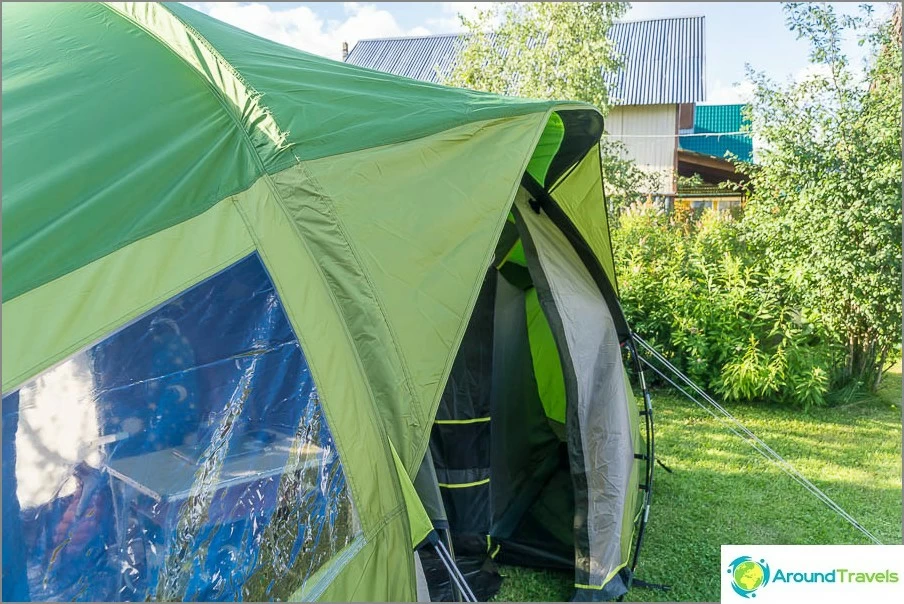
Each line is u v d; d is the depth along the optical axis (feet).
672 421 18.49
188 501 4.71
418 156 7.02
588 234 10.98
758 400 20.22
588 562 9.62
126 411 4.64
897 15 18.51
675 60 40.73
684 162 39.34
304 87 7.14
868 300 18.47
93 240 4.94
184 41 7.45
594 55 23.12
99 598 4.19
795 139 19.20
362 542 5.61
